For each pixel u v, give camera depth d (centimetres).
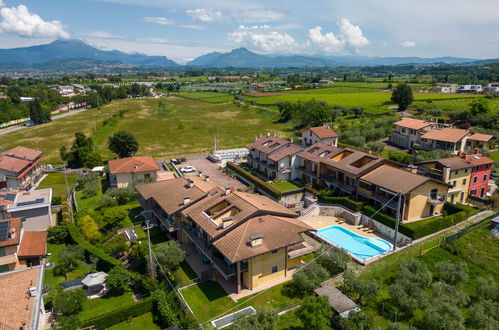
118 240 4875
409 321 3328
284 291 3775
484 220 5062
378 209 5356
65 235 5094
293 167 7094
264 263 3847
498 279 3925
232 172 7925
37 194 5672
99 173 8175
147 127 13825
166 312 3341
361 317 3094
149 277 3841
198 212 4403
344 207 5691
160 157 9656
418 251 4466
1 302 2781
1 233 4012
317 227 5384
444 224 4928
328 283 3888
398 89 14238
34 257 4188
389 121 11688
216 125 14125
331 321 3297
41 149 11062
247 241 3688
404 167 5884
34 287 2936
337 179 6216
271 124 14150
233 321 3131
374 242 4862
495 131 9888
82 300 3538
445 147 8344
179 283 3909
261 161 7606
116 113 16550
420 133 9112
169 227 4728
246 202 4250
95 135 12106
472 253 4381
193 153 9969
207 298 3684
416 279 3669
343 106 15475
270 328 2967
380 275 4028
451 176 5562
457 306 3441
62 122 15450
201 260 4434
